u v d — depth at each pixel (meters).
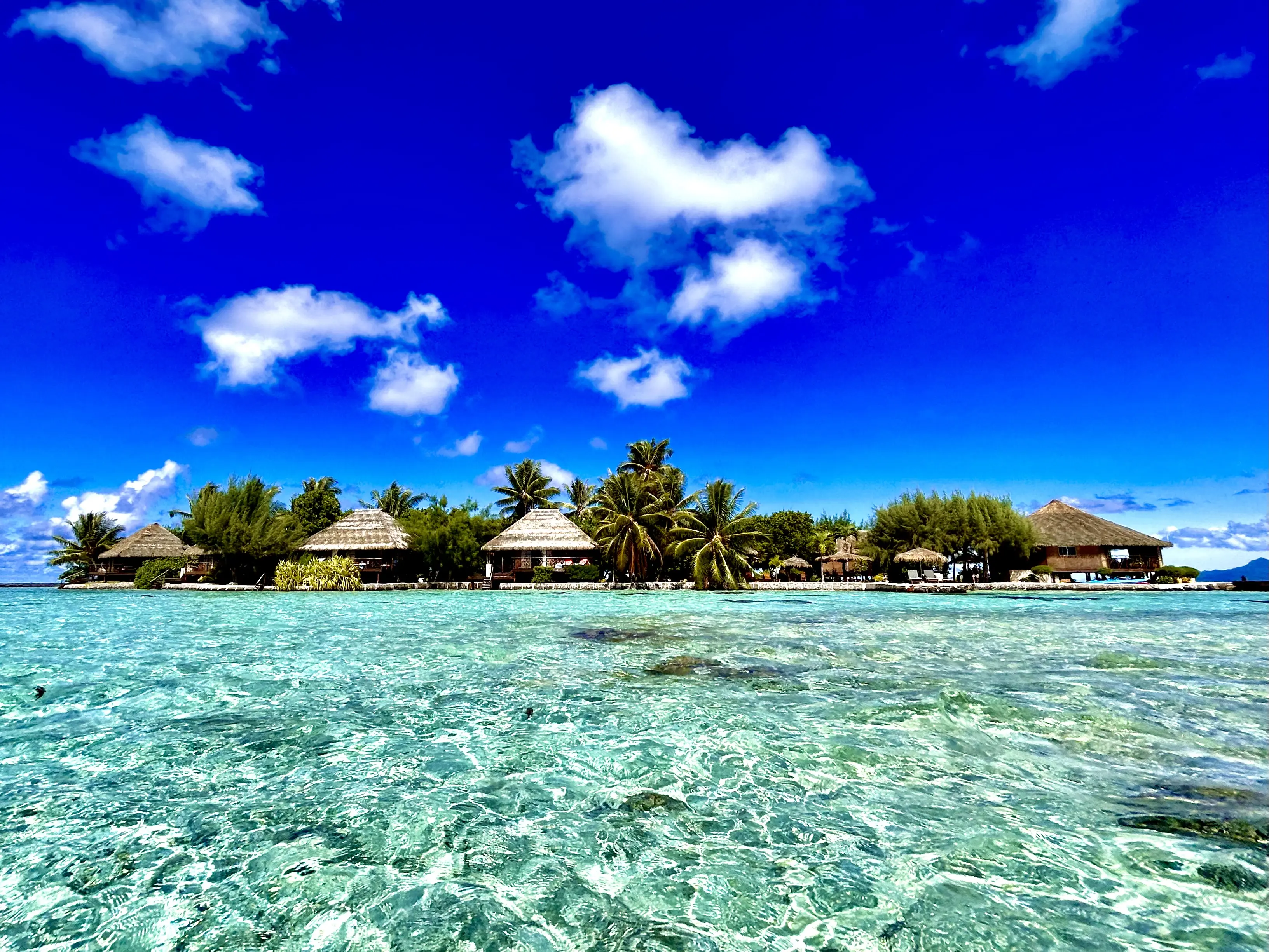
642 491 39.84
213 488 39.88
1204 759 4.88
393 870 3.25
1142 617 17.56
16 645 11.32
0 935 2.71
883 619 16.53
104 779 4.49
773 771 4.65
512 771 4.67
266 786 4.38
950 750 5.10
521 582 40.72
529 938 2.68
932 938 2.66
